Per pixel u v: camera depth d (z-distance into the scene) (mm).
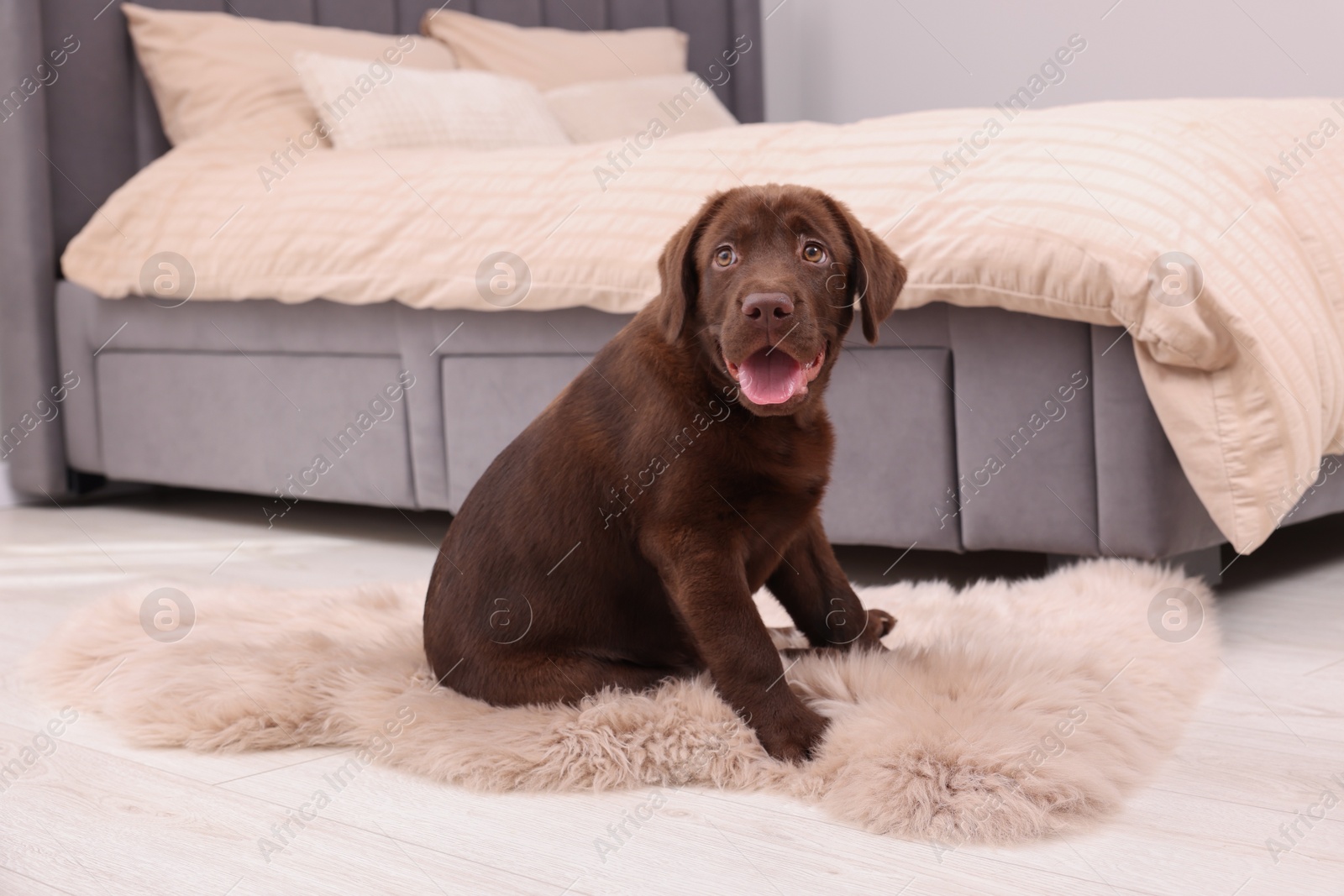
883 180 2361
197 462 3705
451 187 3074
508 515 1722
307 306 3361
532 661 1686
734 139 2711
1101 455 2209
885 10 5348
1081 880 1191
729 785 1479
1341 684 1815
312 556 3117
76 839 1352
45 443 4016
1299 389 2074
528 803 1448
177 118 3988
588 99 4328
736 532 1607
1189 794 1406
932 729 1437
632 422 1646
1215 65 4477
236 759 1626
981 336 2316
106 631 2090
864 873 1221
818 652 1789
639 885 1208
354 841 1339
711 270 1618
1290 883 1175
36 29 3867
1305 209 2340
